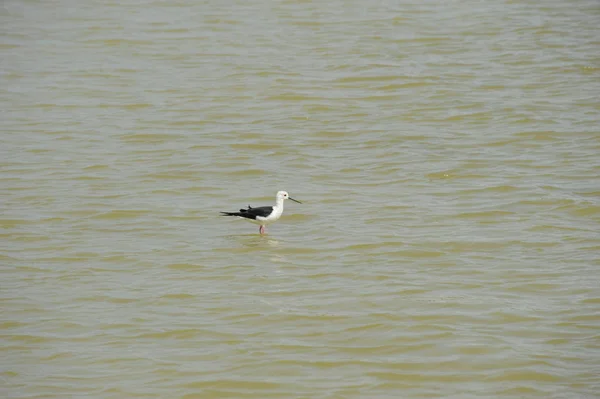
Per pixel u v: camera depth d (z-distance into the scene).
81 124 26.88
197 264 17.58
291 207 20.69
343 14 37.62
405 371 13.40
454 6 38.34
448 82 30.00
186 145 25.11
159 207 20.75
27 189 21.88
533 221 19.56
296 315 15.27
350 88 29.75
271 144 25.09
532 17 36.38
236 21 36.88
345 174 22.84
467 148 24.52
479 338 14.31
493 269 17.16
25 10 38.84
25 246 18.53
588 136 25.08
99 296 16.12
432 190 21.66
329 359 13.79
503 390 12.81
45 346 14.20
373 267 17.38
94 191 21.78
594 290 16.02
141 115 27.66
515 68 31.11
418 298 15.90
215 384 13.09
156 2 39.75
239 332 14.68
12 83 30.50
